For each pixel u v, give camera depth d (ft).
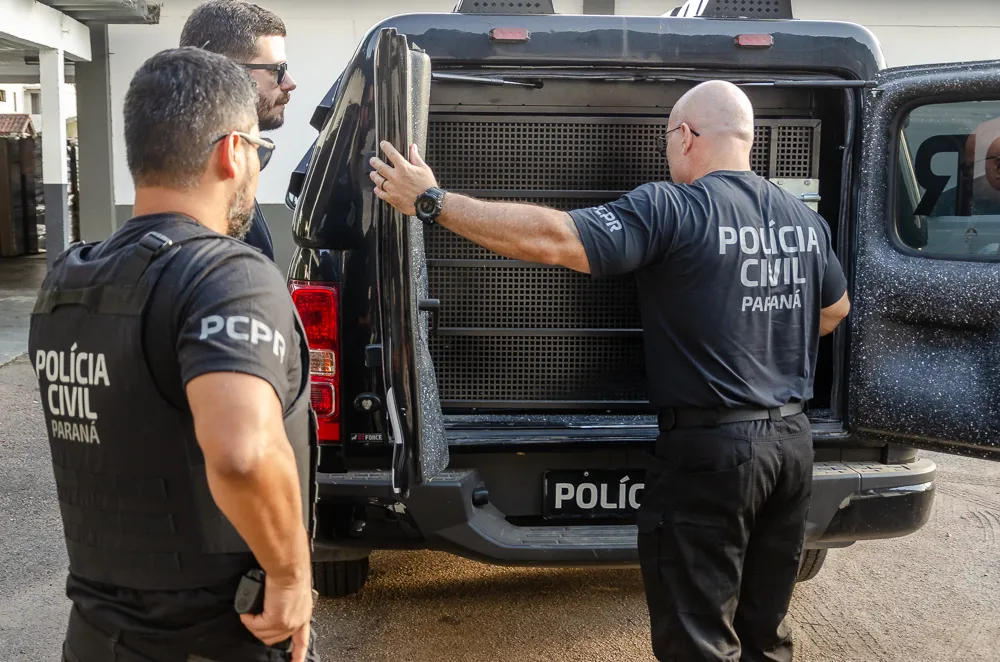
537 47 8.93
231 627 4.58
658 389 7.37
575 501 9.36
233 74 4.82
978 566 12.35
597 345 10.05
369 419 8.88
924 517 9.37
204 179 4.72
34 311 4.88
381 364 8.47
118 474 4.48
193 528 4.47
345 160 8.59
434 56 8.84
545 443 9.18
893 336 8.68
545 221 6.78
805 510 7.68
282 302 4.58
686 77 9.18
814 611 11.01
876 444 9.61
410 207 7.02
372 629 10.39
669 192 7.14
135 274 4.39
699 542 7.15
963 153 8.58
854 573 12.15
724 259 7.06
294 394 4.77
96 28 37.45
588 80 9.42
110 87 38.04
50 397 4.73
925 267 8.48
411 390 7.41
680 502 7.21
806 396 7.62
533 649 9.96
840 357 9.46
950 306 8.34
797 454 7.41
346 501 8.63
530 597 11.32
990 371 8.24
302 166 13.33
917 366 8.59
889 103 8.62
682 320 7.14
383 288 7.34
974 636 10.39
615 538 8.83
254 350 4.25
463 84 9.48
